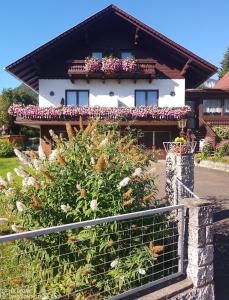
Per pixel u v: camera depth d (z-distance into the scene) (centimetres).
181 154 760
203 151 1934
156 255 445
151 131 2191
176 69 2325
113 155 527
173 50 2231
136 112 2128
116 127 700
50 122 2134
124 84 2300
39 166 500
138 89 2305
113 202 464
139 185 511
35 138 3294
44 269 445
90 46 2298
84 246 448
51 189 476
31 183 477
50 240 450
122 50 2319
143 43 2303
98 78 2250
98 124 677
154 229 489
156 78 2309
